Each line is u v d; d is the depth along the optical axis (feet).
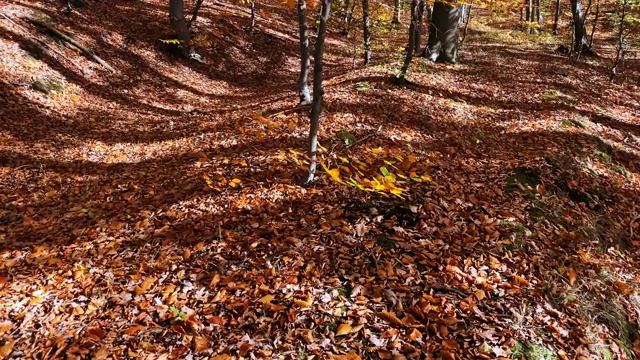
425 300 12.89
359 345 11.45
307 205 18.21
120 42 48.73
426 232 16.17
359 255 14.85
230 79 53.93
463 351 11.35
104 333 12.35
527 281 14.24
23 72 35.32
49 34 41.50
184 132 32.53
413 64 43.34
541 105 34.76
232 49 59.98
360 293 13.25
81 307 13.82
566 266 15.99
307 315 12.40
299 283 13.71
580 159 25.41
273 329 12.07
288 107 32.99
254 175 21.86
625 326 14.26
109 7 54.95
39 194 23.34
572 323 13.15
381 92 34.71
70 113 34.76
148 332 12.27
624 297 15.66
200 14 65.98
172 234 17.47
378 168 20.90
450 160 23.40
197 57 53.88
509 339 11.80
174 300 13.50
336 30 84.79
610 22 77.05
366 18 51.08
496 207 18.42
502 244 15.89
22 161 26.55
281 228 16.69
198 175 23.26
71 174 25.86
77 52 42.16
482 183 20.67
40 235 19.13
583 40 60.80
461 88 37.88
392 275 13.94
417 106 32.01
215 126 32.22
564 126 30.04
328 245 15.43
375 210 17.25
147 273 15.17
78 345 11.90
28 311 13.84
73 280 15.34
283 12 87.61
